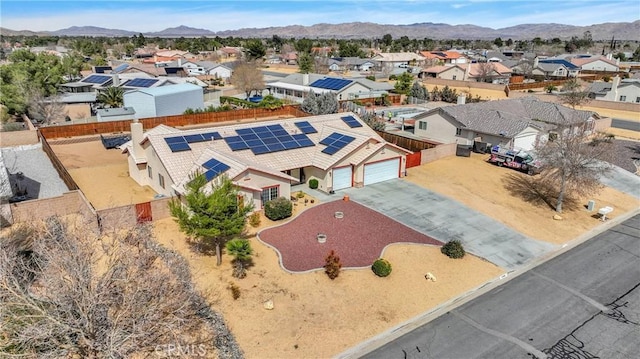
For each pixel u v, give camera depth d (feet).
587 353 60.29
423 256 83.61
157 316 51.88
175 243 83.76
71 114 206.49
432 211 104.17
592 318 67.67
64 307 47.34
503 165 137.18
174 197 94.38
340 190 115.96
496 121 155.94
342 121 137.90
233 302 67.77
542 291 74.59
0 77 191.01
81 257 51.80
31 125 166.40
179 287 64.34
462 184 122.01
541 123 159.53
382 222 97.35
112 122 176.45
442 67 362.94
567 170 103.55
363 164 117.19
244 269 76.18
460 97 187.11
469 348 60.85
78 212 94.02
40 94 187.42
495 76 349.61
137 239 80.38
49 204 90.38
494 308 69.72
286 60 513.04
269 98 223.92
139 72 294.87
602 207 111.34
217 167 97.19
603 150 106.52
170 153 105.09
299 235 89.81
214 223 72.49
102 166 135.54
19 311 49.42
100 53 533.55
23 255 68.33
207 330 61.57
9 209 86.17
